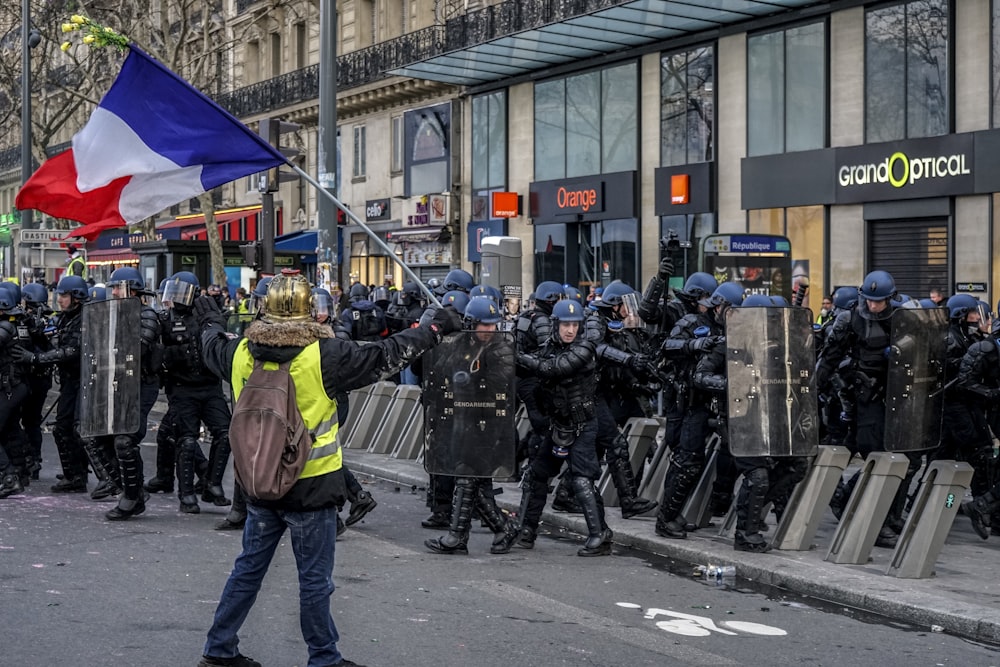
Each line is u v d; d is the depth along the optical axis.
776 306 8.66
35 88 42.38
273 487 5.08
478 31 29.47
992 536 9.66
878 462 8.48
